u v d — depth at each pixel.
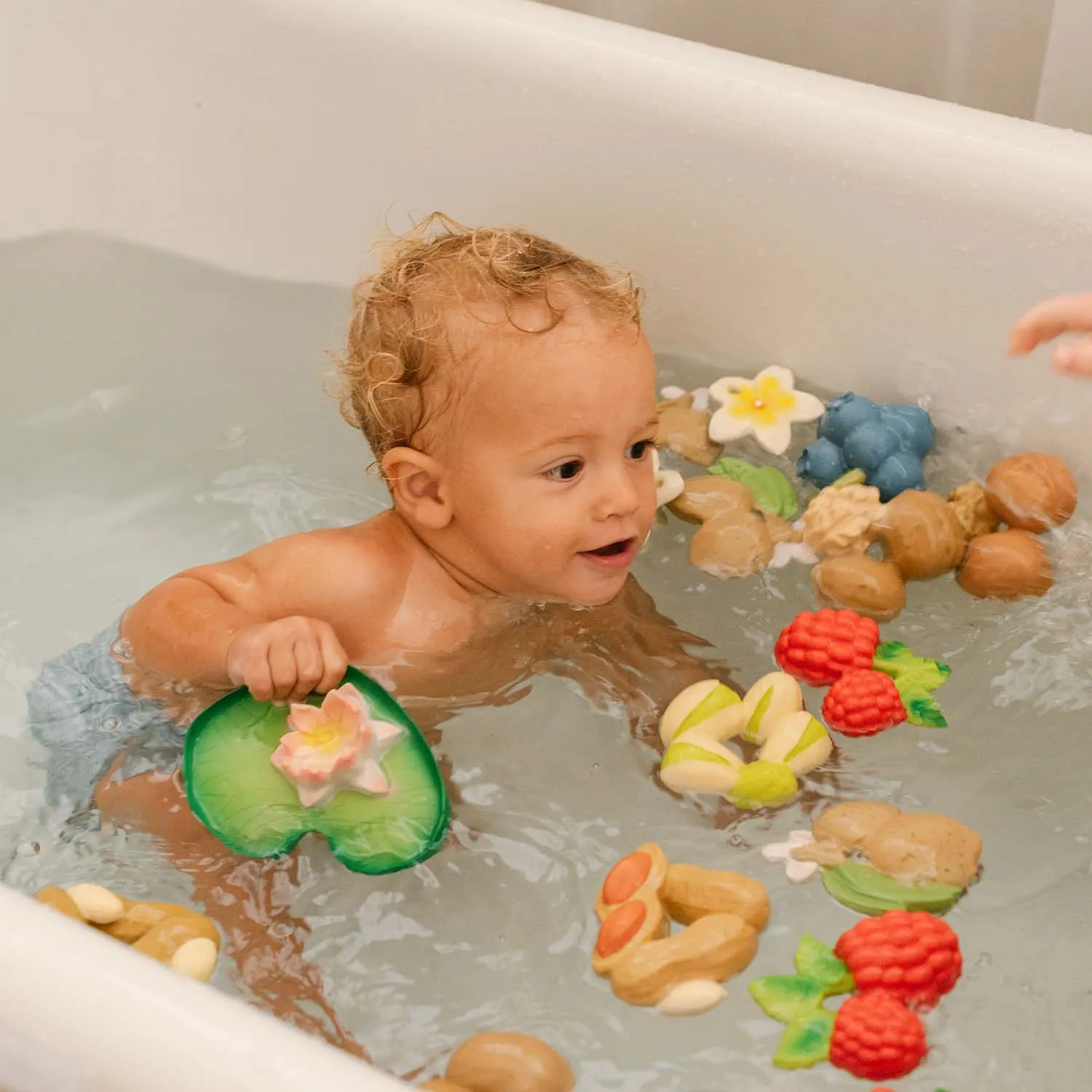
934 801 0.94
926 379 1.20
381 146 1.31
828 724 0.99
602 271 1.04
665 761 0.94
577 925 0.87
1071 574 1.10
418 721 1.00
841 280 1.21
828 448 1.18
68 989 0.59
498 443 0.97
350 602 1.00
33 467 1.25
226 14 1.32
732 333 1.27
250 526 1.20
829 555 1.10
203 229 1.42
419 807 0.89
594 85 1.22
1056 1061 0.79
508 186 1.28
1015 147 1.12
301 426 1.29
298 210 1.37
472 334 0.96
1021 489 1.12
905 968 0.79
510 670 1.03
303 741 0.87
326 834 0.88
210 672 0.96
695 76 1.20
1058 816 0.93
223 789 0.89
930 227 1.15
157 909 0.83
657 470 1.16
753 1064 0.78
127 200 1.42
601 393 0.96
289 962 0.85
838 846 0.88
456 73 1.26
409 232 1.23
